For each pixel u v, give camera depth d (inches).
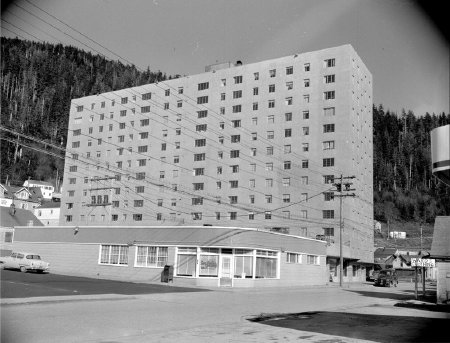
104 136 3850.9
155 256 1508.4
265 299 995.3
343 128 2854.3
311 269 1822.1
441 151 301.4
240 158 3181.6
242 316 633.0
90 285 1094.4
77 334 426.9
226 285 1384.1
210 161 3292.3
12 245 1936.5
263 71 3186.5
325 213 2815.0
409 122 3417.8
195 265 1419.8
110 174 3735.2
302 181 2930.6
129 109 3747.5
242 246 1413.6
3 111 3821.4
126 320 539.5
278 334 468.8
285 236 1631.4
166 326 508.1
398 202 3919.8
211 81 3373.5
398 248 3651.6
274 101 3117.6
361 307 879.1
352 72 2955.2
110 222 3656.5
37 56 4360.2
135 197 3575.3
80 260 1691.7
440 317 703.7
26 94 4239.7
